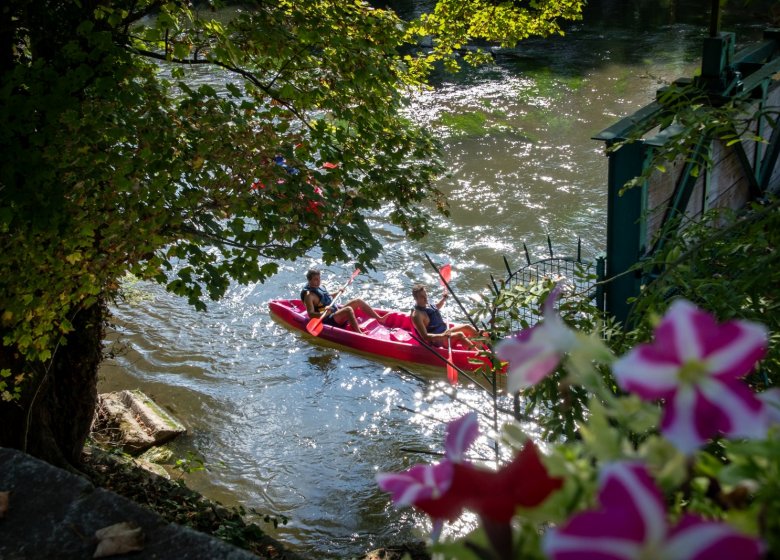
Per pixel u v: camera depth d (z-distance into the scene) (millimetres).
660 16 28625
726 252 3025
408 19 28906
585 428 727
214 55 6734
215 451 9938
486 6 10180
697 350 607
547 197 16500
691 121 3932
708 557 511
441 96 22391
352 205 6555
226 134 6121
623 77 22922
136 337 12570
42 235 5559
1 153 5195
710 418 599
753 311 2588
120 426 10133
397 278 14227
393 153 7203
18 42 6297
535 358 726
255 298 13766
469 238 15203
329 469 9516
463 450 737
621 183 5527
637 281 5766
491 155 18500
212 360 12000
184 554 1851
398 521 8523
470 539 715
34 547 1936
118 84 5801
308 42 6660
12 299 5664
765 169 7488
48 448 7570
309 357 12047
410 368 11625
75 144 5312
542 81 23047
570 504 661
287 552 6793
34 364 7008
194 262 6141
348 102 7129
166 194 5848
